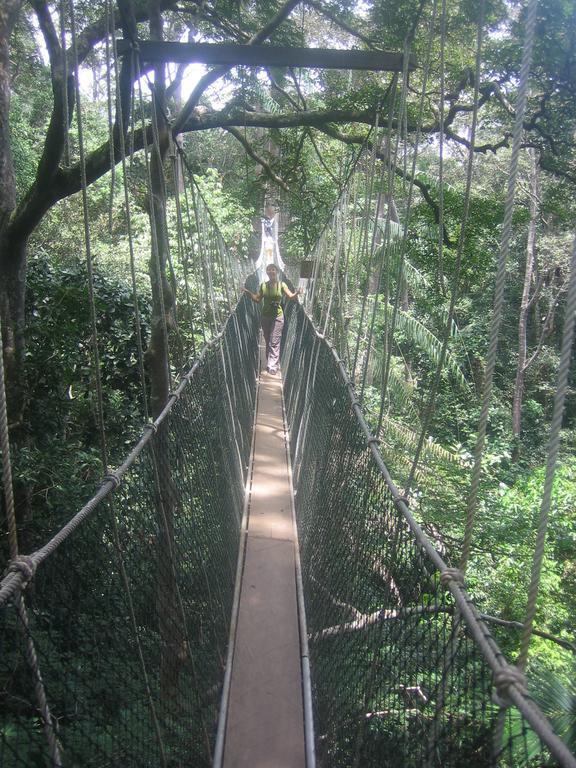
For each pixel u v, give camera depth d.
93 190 10.65
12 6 4.41
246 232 12.17
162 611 2.30
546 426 16.48
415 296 10.37
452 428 14.22
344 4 6.29
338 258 4.92
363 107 5.94
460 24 5.79
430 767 1.41
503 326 17.55
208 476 3.50
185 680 2.39
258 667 3.07
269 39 6.37
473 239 6.89
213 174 11.44
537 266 16.59
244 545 4.27
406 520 1.94
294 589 3.74
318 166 9.91
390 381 10.16
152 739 1.94
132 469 2.21
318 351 4.96
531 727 1.03
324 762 2.45
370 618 2.19
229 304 6.19
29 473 4.20
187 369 3.81
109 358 6.45
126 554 2.04
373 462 2.53
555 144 6.32
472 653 1.32
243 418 5.91
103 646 1.73
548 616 6.88
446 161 14.91
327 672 2.66
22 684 1.32
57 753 1.34
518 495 8.36
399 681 1.74
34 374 5.14
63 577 1.59
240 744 2.62
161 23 4.42
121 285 6.70
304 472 4.76
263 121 6.07
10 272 4.73
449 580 1.49
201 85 5.13
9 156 4.74
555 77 5.73
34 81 11.49
